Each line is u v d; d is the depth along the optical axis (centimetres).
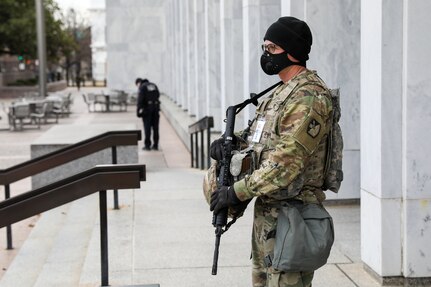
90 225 823
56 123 2609
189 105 2344
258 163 322
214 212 323
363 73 523
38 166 790
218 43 1661
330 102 319
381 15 480
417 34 474
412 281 497
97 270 576
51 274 626
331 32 798
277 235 317
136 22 4194
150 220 775
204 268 578
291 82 321
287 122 309
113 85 4225
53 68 9862
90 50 9600
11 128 2369
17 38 4681
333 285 515
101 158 1161
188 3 2341
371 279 526
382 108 486
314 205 326
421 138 483
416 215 490
